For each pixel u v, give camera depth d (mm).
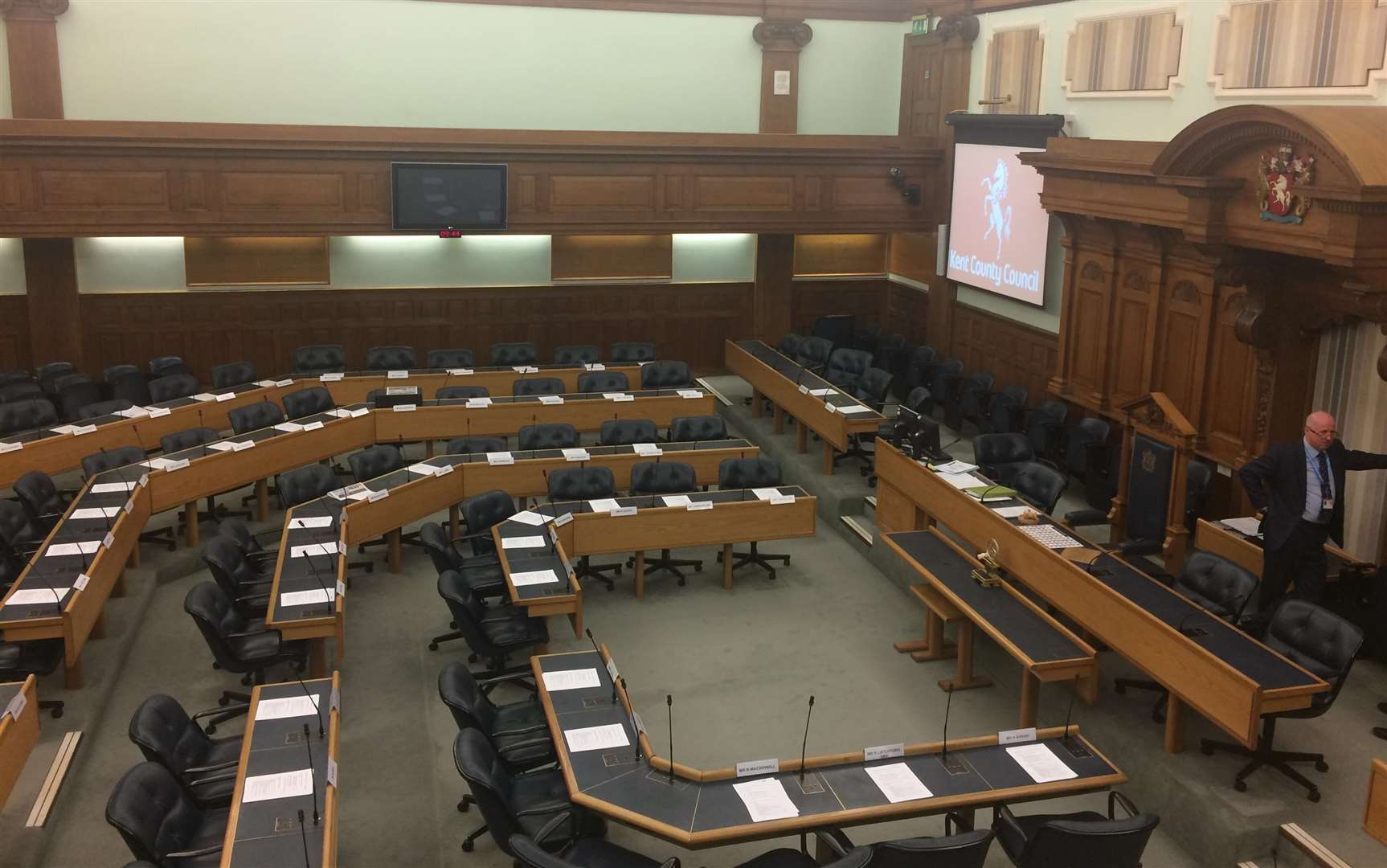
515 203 14352
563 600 8258
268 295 15898
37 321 14922
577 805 5699
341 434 12172
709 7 16188
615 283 17156
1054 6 12953
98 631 8703
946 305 15867
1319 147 7172
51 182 12859
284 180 13594
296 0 14844
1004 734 6234
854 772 5961
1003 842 5820
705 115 16547
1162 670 6953
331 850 5199
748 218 15141
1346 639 6645
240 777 5734
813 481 12359
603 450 11422
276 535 11070
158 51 14531
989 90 14492
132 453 10766
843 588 10344
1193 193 8320
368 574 10461
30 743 6445
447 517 11820
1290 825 6340
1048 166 10914
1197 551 8203
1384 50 8680
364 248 16125
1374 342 8750
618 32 15984
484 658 8859
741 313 17828
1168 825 6809
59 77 14250
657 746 7617
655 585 10328
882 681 8586
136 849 5324
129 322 15453
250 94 14945
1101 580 7684
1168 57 11078
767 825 5484
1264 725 6734
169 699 6398
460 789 7137
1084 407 12258
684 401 13508
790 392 13523
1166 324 10719
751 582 10438
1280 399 9320
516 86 15812
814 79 16734
